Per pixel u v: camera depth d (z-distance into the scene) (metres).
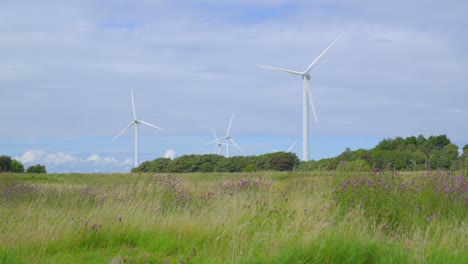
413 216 10.51
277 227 9.96
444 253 7.68
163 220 10.01
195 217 10.66
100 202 14.41
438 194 11.27
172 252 8.54
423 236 9.35
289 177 20.27
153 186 15.90
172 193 14.77
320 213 10.68
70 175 35.09
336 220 10.19
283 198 13.02
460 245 8.39
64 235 9.13
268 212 11.01
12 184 18.66
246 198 13.45
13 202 14.81
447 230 9.59
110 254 8.41
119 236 9.16
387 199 10.93
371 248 7.70
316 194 13.02
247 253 7.75
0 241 8.77
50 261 7.94
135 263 7.86
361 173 12.59
